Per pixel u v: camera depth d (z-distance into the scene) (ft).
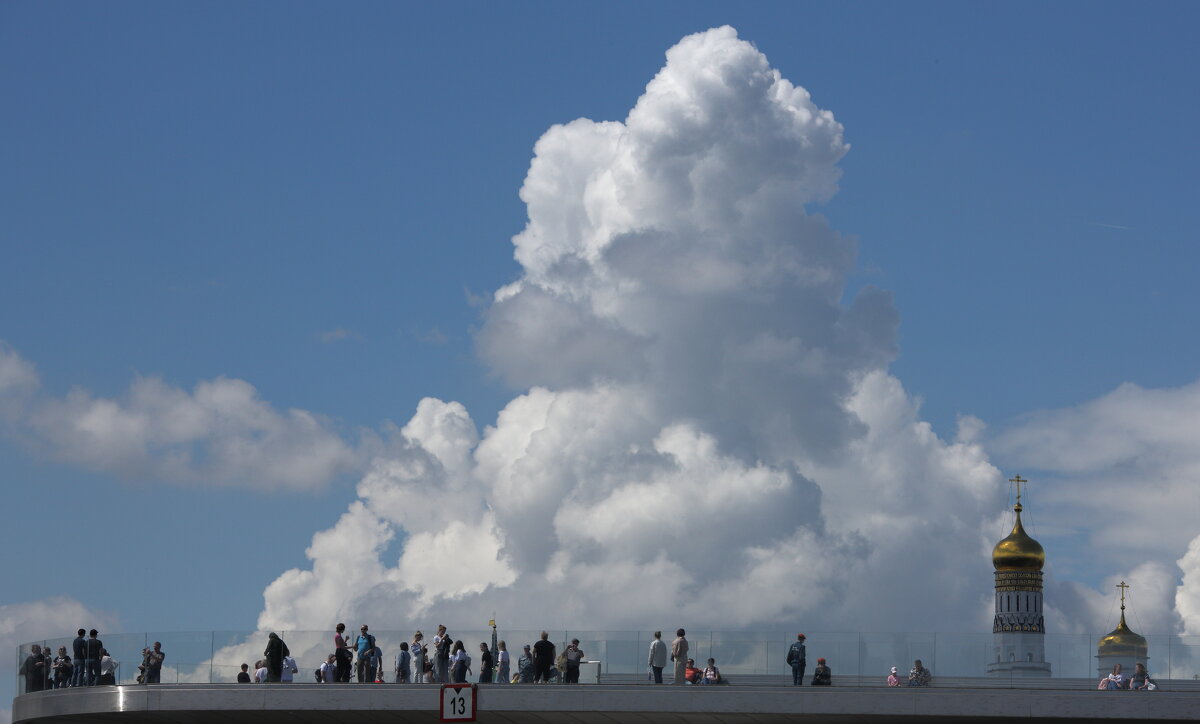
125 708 241.35
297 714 241.14
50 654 253.65
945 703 228.63
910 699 229.45
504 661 238.27
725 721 237.04
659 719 237.45
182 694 239.91
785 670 234.99
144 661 243.19
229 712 241.14
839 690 231.09
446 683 235.61
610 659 238.68
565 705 233.35
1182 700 223.51
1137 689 224.94
